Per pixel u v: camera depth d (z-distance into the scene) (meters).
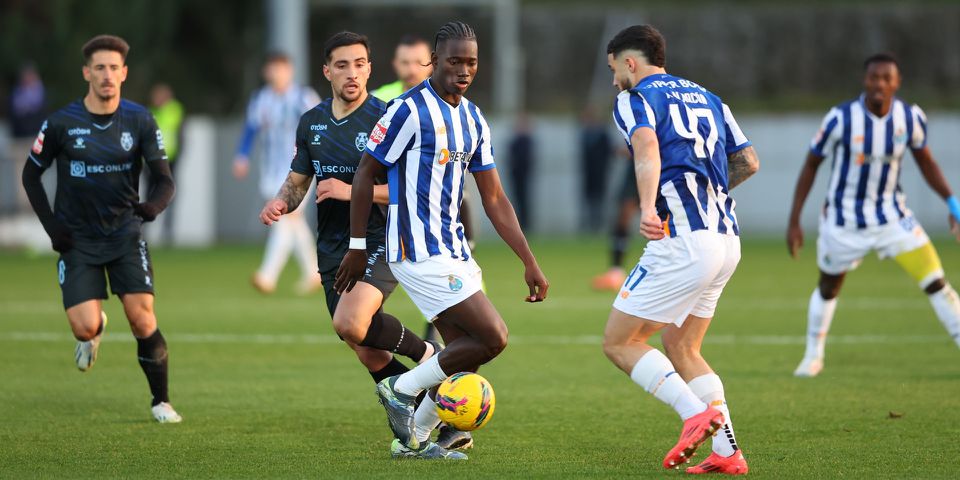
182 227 80.88
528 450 21.89
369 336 22.08
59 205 24.23
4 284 53.72
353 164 22.83
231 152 83.31
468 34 19.84
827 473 19.77
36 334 37.97
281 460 20.91
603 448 22.08
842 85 140.00
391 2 89.69
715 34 144.38
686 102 19.84
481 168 20.77
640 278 19.80
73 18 93.94
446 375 20.45
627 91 19.91
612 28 145.38
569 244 80.12
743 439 22.81
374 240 22.59
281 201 23.14
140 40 93.94
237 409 26.12
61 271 24.27
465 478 19.42
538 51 142.50
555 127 91.19
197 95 98.44
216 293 50.56
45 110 82.56
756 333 38.62
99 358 33.38
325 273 23.02
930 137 90.25
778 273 59.66
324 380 29.97
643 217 18.80
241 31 98.81
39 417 25.08
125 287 24.25
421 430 21.08
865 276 58.06
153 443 22.42
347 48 22.61
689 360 20.39
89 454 21.39
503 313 44.16
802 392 28.05
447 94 20.03
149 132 24.61
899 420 24.61
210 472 19.89
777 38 144.00
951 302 30.30
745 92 139.12
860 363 32.44
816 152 30.28
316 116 23.22
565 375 30.84
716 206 19.72
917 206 90.00
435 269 19.95
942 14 145.50
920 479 19.30
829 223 30.34
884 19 145.12
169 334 38.28
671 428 24.08
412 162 19.92
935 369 31.33
